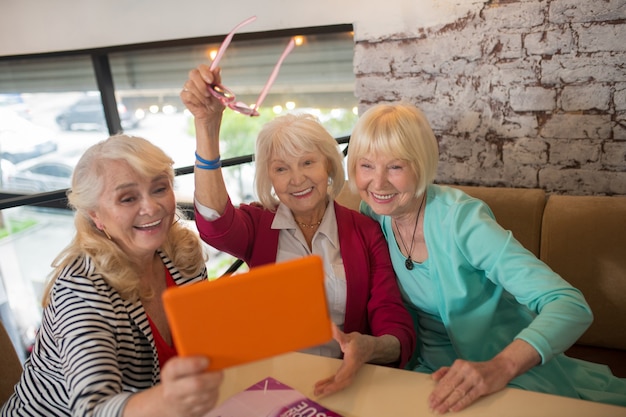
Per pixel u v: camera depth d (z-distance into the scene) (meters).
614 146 1.81
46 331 1.07
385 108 1.33
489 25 1.87
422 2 1.95
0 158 4.01
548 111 1.87
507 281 1.23
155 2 2.63
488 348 1.33
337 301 1.40
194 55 2.96
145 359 1.11
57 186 3.98
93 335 1.00
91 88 3.29
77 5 2.85
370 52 2.12
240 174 3.68
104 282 1.08
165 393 0.75
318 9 2.21
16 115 3.73
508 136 1.95
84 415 0.88
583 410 0.90
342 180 1.48
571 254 1.61
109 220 1.08
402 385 1.00
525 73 1.86
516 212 1.71
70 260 1.09
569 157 1.88
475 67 1.93
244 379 1.05
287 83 2.73
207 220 1.35
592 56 1.75
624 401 1.26
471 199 1.35
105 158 1.06
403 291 1.44
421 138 1.29
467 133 2.02
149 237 1.10
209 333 0.73
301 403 0.96
